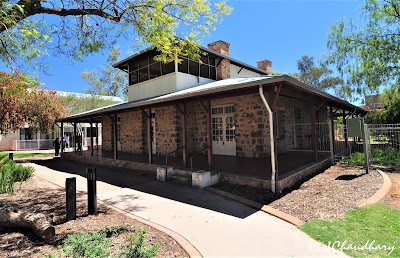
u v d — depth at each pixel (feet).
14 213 13.25
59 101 57.82
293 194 17.56
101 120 53.88
